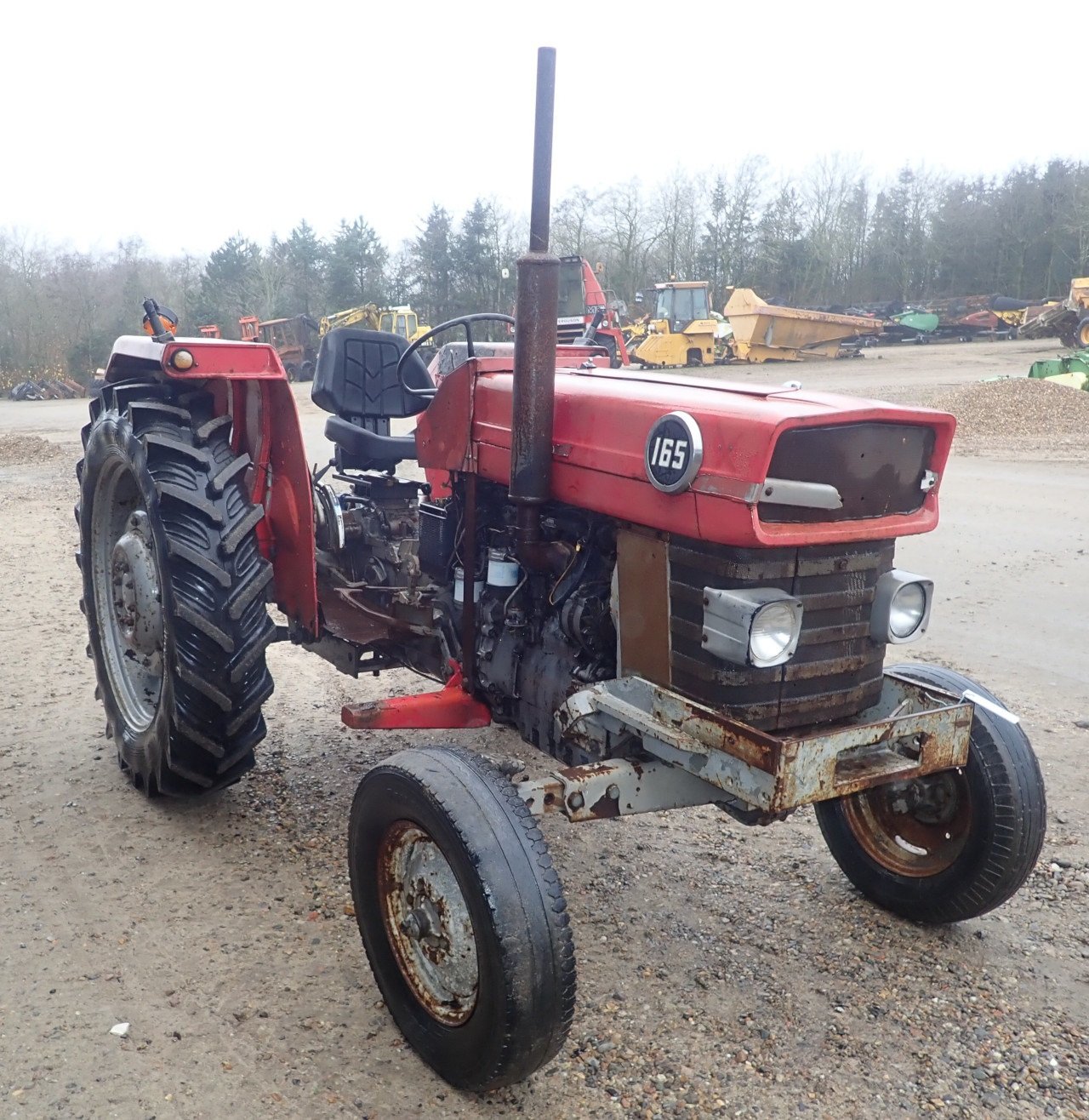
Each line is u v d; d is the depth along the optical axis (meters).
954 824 2.86
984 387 16.06
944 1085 2.33
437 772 2.28
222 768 3.39
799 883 3.22
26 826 3.49
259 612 3.38
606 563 2.72
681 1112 2.23
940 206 54.47
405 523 4.18
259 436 3.65
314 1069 2.34
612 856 3.37
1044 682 4.96
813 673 2.45
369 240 46.69
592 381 2.82
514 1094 2.28
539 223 2.54
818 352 29.83
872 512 2.41
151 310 3.71
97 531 3.97
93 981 2.64
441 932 2.29
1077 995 2.67
